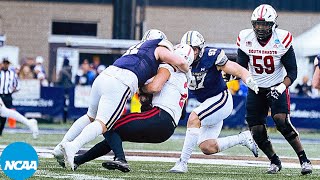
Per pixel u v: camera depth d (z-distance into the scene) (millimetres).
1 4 79500
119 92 20266
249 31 23703
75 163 21469
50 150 31141
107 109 20234
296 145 23656
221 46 55625
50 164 23906
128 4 61688
